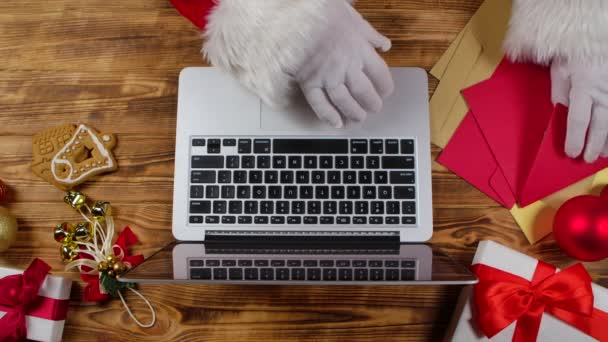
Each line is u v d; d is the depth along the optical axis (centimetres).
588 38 55
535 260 58
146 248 62
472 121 64
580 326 56
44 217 63
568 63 60
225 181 60
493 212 62
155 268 47
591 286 56
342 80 54
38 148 63
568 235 56
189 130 61
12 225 59
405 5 67
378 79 55
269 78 52
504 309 55
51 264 62
